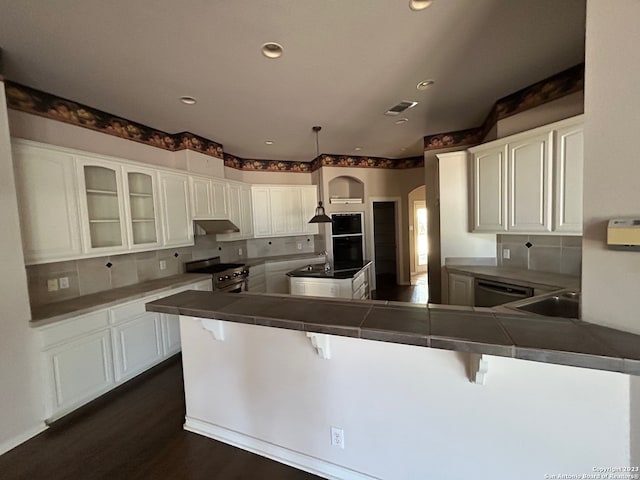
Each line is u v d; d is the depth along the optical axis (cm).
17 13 167
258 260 554
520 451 131
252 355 193
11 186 205
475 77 268
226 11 172
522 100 297
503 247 357
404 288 646
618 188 108
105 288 312
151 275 371
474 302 327
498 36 206
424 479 151
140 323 298
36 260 231
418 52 223
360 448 165
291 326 140
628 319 109
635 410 110
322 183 579
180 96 285
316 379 174
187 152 404
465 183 367
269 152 533
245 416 199
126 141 344
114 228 306
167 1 162
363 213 616
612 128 108
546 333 111
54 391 225
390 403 155
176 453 196
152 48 206
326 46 211
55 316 225
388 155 609
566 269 300
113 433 216
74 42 197
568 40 214
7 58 212
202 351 210
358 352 160
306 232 599
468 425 140
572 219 247
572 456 122
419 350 147
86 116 302
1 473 181
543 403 125
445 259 380
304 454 181
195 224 412
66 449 200
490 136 358
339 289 348
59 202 247
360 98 304
